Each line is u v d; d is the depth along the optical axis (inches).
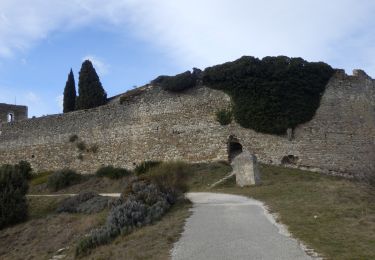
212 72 1637.6
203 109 1643.7
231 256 499.2
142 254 541.0
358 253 499.2
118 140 1825.8
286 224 663.1
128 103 1825.8
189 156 1640.0
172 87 1700.3
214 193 1179.9
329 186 1005.2
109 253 586.9
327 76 1596.9
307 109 1547.7
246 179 1268.5
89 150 1904.5
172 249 547.8
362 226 631.2
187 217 765.9
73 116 1989.4
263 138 1551.4
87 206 1185.4
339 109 1596.9
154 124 1739.7
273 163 1528.1
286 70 1555.1
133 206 809.5
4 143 2204.7
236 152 1595.7
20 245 996.6
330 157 1549.0
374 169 1273.4
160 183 1012.5
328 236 578.2
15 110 2755.9
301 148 1526.8
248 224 676.1
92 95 2214.6
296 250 516.1
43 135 2073.1
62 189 1728.6
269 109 1545.3
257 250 519.8
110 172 1756.9
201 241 576.7
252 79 1576.0
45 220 1137.4
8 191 1208.8
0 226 1156.5
